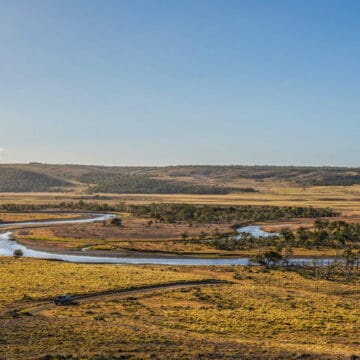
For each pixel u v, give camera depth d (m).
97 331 70.38
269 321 87.44
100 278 123.56
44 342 63.09
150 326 79.50
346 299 112.81
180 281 123.25
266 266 160.75
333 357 61.53
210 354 59.88
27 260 155.50
